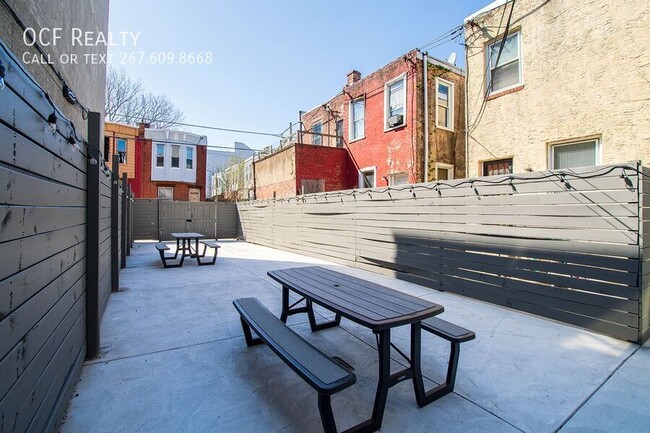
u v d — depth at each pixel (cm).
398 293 257
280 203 1045
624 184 317
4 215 113
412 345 211
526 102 650
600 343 311
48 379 164
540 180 382
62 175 191
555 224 369
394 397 221
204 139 2125
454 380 227
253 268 712
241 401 213
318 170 1229
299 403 212
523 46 654
